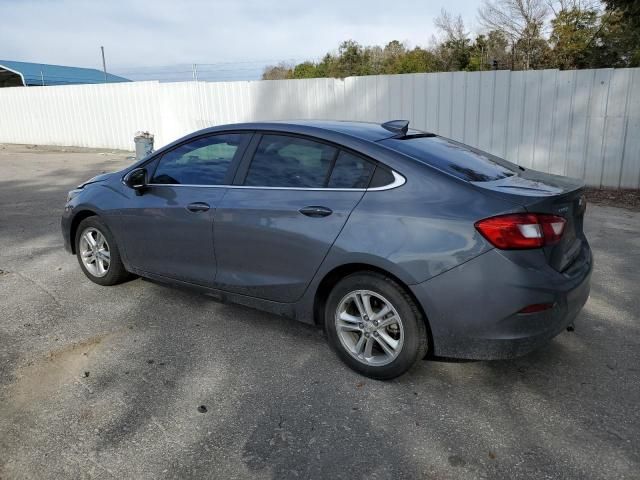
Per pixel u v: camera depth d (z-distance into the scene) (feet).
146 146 44.62
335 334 11.80
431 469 8.76
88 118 60.34
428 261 10.19
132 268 15.66
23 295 16.06
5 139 69.26
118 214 15.43
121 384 11.24
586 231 23.57
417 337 10.74
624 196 30.45
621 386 11.14
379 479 8.54
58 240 22.39
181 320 14.39
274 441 9.45
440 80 35.12
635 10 45.88
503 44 92.43
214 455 9.07
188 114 48.19
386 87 37.19
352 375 11.65
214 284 13.64
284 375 11.64
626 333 13.58
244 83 43.75
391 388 11.14
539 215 10.03
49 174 42.39
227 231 12.93
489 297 9.89
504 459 8.97
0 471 8.66
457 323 10.19
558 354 12.52
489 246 9.83
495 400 10.68
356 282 11.16
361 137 11.87
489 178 11.36
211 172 13.79
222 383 11.32
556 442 9.39
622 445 9.29
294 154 12.47
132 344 13.02
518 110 33.30
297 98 41.52
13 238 22.72
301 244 11.71
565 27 80.02
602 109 31.27
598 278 17.60
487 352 10.19
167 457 9.02
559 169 33.19
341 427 9.85
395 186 10.94
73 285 16.92
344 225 11.13
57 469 8.71
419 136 13.32
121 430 9.72
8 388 11.02
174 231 14.12
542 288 9.90
